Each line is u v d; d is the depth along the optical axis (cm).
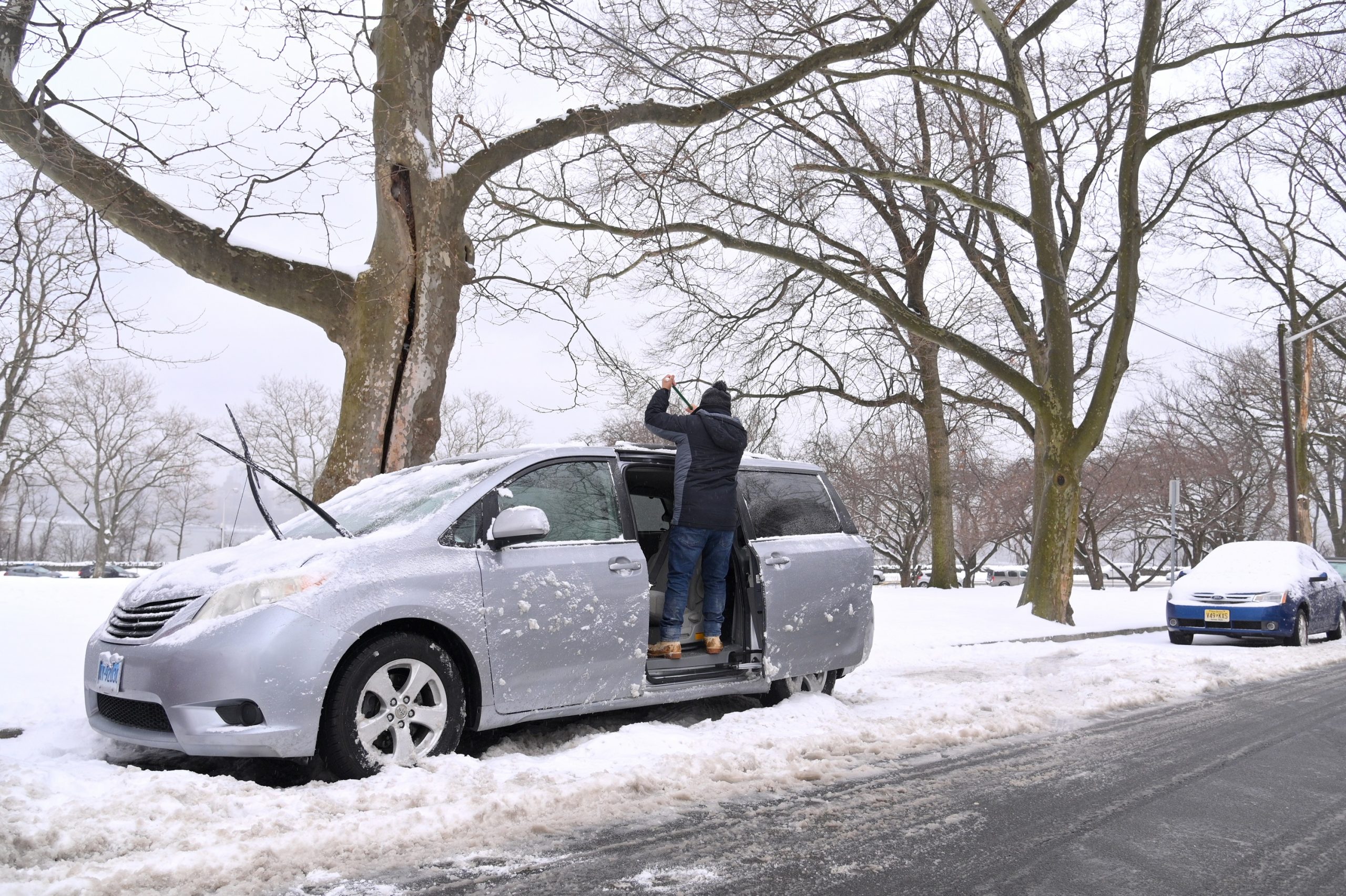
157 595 485
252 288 1094
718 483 620
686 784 467
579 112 1190
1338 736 664
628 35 1246
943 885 339
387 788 424
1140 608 2152
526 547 538
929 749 577
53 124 972
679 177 1407
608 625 553
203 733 429
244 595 450
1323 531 6506
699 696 603
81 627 916
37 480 5766
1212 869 365
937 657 1116
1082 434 1688
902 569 4806
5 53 910
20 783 386
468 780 441
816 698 672
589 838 382
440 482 566
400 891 318
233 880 320
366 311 1075
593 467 592
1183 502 4428
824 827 407
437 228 1084
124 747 525
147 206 1056
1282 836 414
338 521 561
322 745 446
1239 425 4272
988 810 442
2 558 7131
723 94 1327
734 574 657
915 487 4394
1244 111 1591
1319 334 3475
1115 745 610
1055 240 1703
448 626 488
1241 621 1404
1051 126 2138
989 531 4706
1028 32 1662
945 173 1983
